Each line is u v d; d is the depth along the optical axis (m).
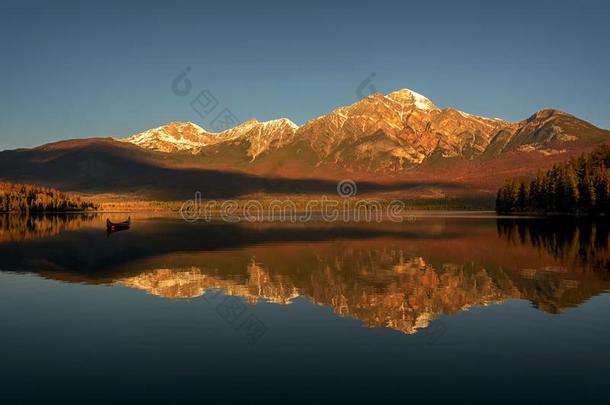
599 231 94.44
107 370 21.75
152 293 38.72
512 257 58.28
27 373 21.45
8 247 75.06
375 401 18.62
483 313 31.42
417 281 43.53
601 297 35.34
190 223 155.50
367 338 26.33
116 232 109.56
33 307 33.75
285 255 63.88
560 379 20.48
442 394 19.20
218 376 21.06
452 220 158.12
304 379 20.73
